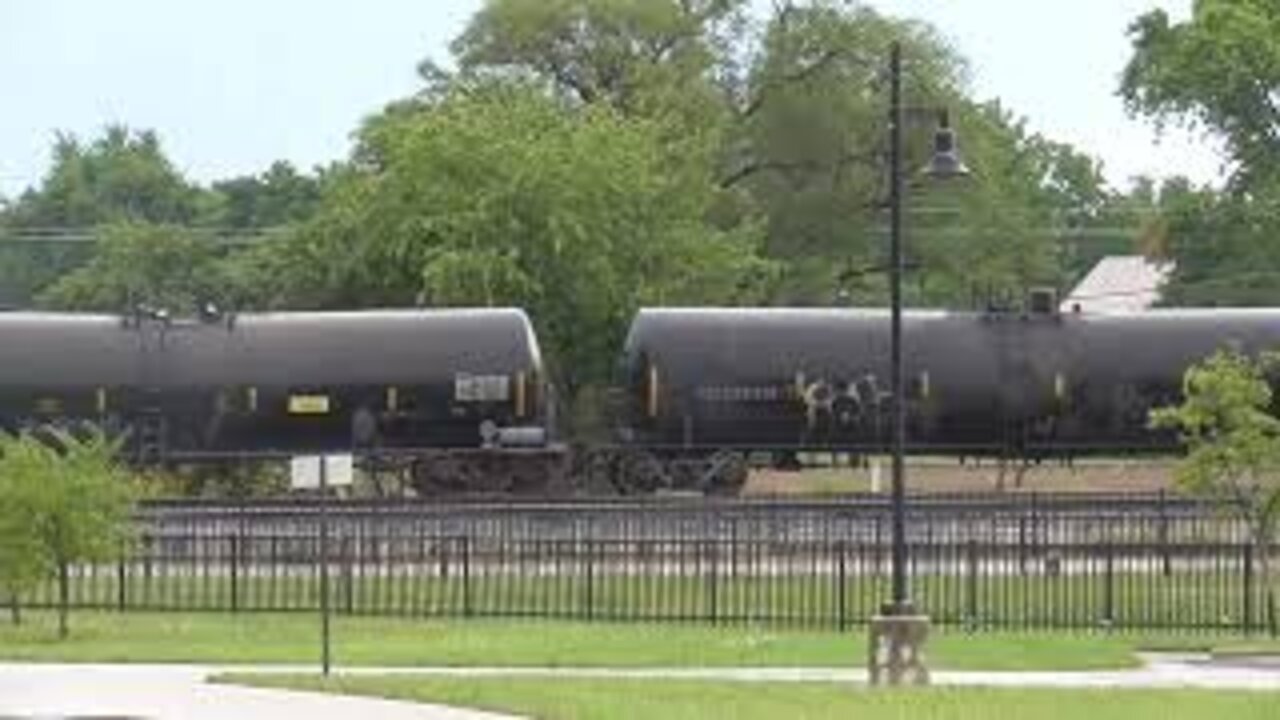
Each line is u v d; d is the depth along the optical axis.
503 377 165.75
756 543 120.50
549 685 78.62
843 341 167.88
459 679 81.38
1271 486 124.62
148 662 90.75
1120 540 126.25
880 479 188.00
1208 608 115.75
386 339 167.38
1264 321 167.38
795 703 72.62
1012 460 176.38
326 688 78.25
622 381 169.88
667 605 115.19
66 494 105.38
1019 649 98.69
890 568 114.94
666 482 168.25
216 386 166.12
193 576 120.00
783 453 168.75
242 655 93.25
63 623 104.38
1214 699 74.69
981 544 121.81
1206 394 123.44
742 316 169.25
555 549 121.00
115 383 165.62
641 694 75.31
